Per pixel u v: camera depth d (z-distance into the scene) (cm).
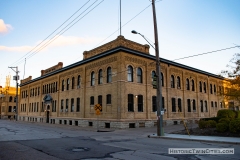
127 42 2777
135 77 2798
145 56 2925
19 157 912
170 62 3359
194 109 3847
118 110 2562
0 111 8544
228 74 2322
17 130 2392
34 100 5100
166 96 3247
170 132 2048
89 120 3047
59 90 4003
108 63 2827
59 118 3869
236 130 1614
